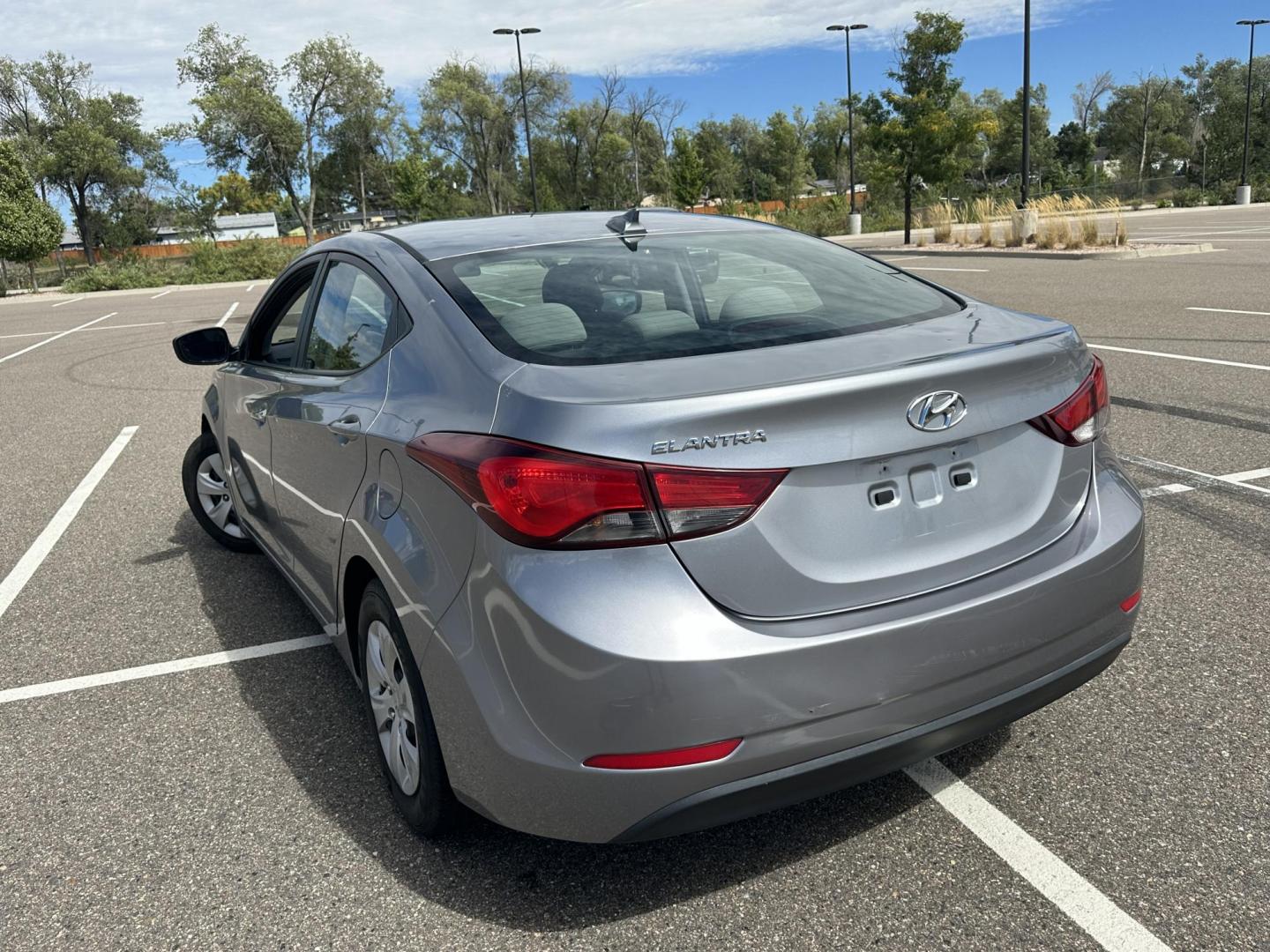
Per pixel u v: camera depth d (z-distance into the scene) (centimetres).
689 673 188
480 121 7238
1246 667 324
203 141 6444
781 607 198
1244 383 727
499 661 203
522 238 297
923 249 2588
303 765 301
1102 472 246
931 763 282
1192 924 214
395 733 259
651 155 8050
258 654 381
